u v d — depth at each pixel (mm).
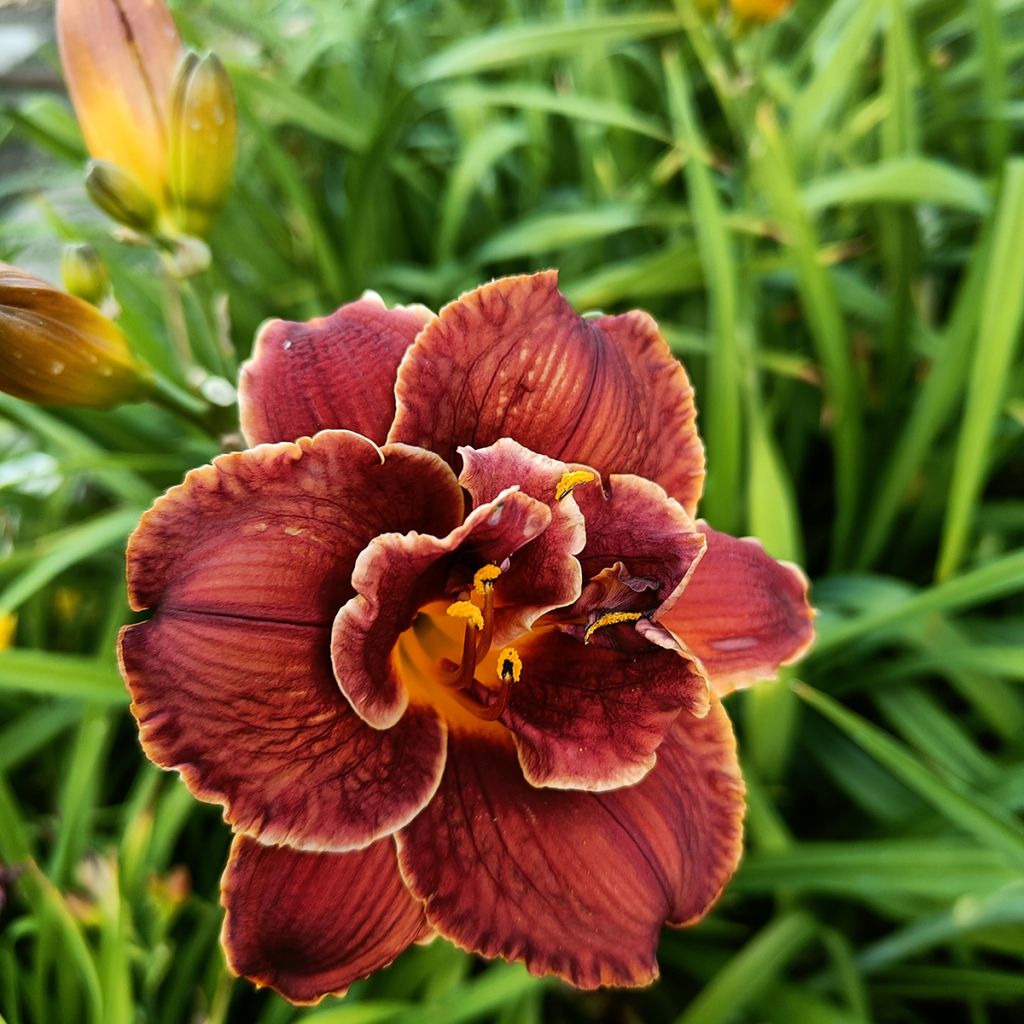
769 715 277
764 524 279
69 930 237
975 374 274
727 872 200
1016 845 227
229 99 230
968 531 332
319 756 173
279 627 169
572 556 177
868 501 349
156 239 241
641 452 198
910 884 245
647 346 202
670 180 435
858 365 351
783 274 371
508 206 464
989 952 302
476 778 190
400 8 467
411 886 180
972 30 420
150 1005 261
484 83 470
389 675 182
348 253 393
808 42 416
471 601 185
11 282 209
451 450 186
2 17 735
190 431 341
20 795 334
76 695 252
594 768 184
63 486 350
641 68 455
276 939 179
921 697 299
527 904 184
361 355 189
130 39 226
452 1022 241
